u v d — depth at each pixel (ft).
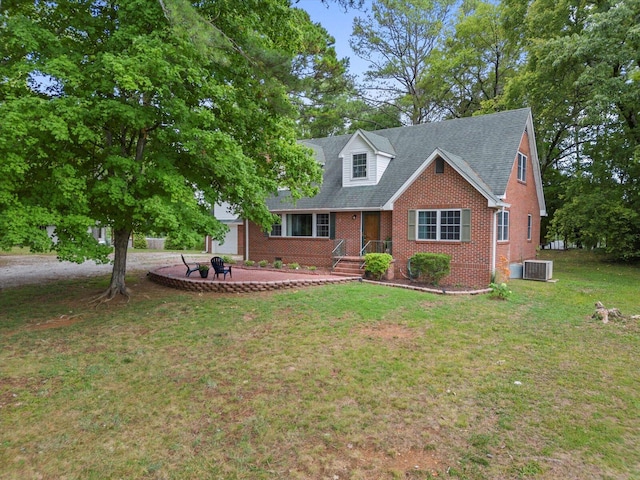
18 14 28.43
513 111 58.95
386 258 48.37
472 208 44.98
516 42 89.04
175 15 24.82
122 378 19.06
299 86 32.48
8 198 23.72
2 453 13.15
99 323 28.63
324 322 28.19
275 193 40.75
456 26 107.34
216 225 33.01
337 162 70.23
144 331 26.63
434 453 12.93
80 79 26.04
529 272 51.06
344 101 103.86
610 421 14.83
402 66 117.08
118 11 28.37
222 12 31.27
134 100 28.68
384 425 14.60
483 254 44.19
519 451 12.98
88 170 30.50
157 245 111.45
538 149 89.56
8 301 36.14
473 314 30.68
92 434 14.25
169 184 28.25
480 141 56.75
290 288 41.42
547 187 91.81
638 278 52.65
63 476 12.00
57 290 41.70
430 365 20.26
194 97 31.04
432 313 30.78
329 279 45.21
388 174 60.39
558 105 72.64
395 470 12.09
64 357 21.89
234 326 27.55
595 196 64.03
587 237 68.08
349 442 13.56
